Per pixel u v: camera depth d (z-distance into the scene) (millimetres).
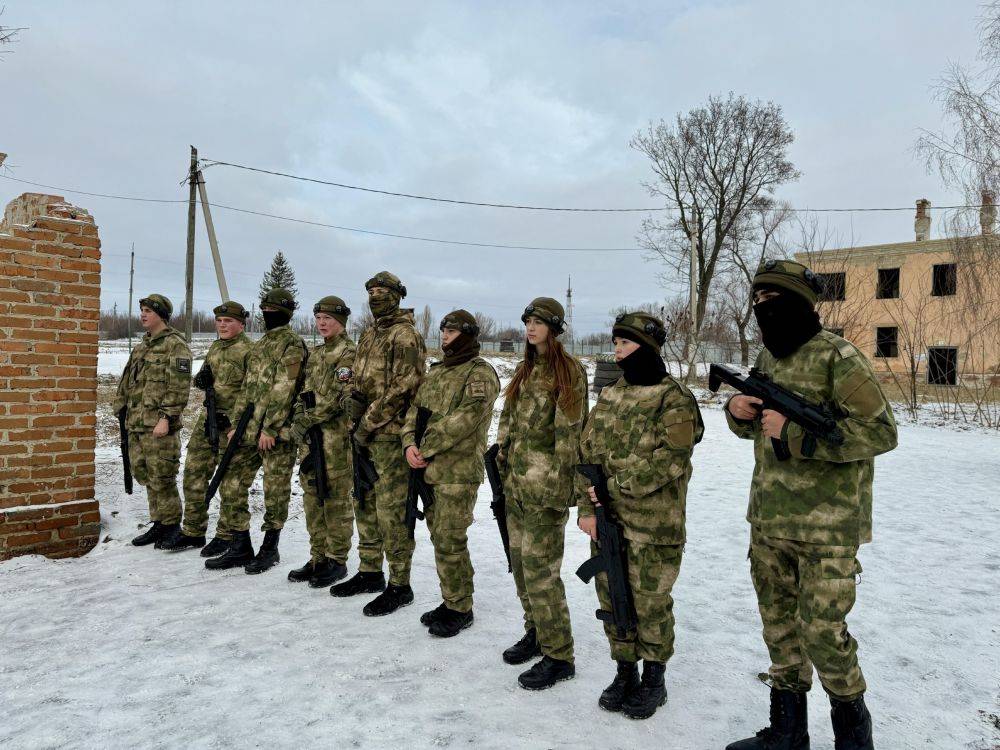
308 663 2994
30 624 3428
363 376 3832
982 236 14148
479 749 2287
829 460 2049
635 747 2324
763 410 2203
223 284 17672
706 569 4617
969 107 12445
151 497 5012
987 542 5242
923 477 8531
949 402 18500
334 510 4199
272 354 4500
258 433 4484
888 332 26859
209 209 17750
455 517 3387
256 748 2277
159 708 2557
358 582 4031
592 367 26641
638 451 2553
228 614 3617
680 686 2826
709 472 9031
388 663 3018
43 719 2459
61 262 4773
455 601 3439
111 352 26250
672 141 32469
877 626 3477
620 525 2604
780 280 2203
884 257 26719
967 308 16531
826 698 2746
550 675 2812
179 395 4934
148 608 3686
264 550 4500
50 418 4719
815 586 2096
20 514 4543
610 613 2600
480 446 3488
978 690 2760
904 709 2598
